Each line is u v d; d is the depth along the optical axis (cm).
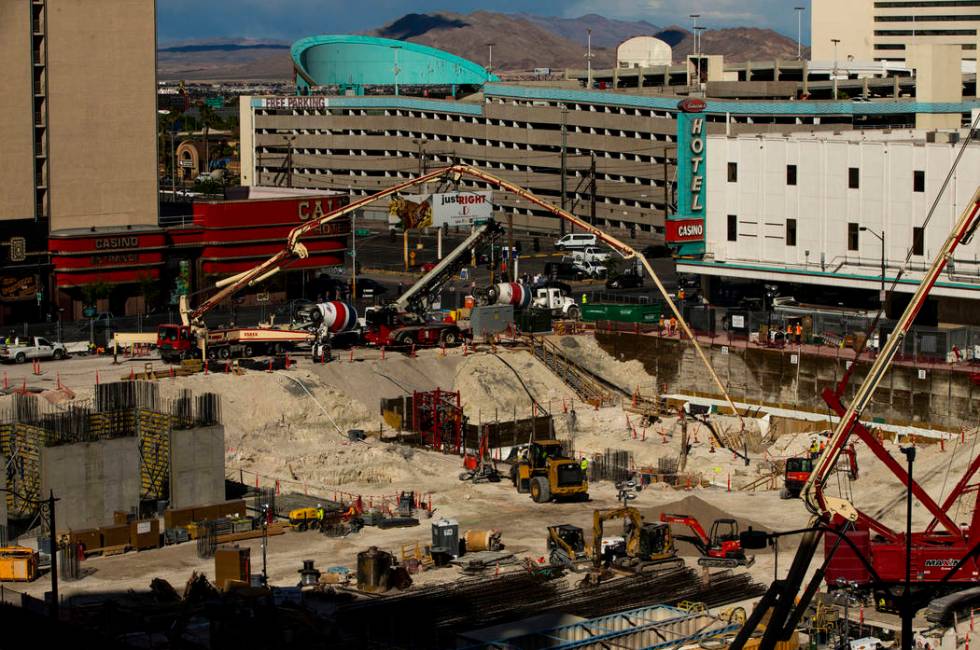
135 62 15425
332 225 16088
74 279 14825
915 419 11562
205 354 12281
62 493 8550
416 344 13212
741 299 14600
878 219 13400
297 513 8750
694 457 10831
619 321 13762
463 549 8344
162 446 9206
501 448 10906
